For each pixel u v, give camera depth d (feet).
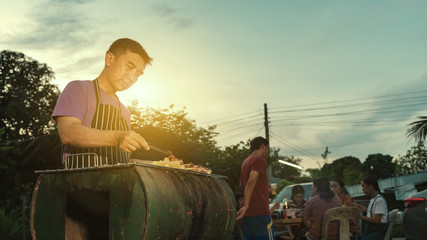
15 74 126.41
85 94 6.93
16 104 114.93
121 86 7.45
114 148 6.99
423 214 20.84
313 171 181.16
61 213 5.52
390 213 21.25
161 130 26.43
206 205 6.69
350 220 18.39
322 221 17.90
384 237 19.81
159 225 5.32
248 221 15.12
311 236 18.13
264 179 15.44
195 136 60.13
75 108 6.61
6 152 24.80
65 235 5.52
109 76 7.38
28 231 24.17
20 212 28.43
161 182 5.58
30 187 32.60
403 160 127.75
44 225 5.57
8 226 23.50
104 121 7.07
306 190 33.27
